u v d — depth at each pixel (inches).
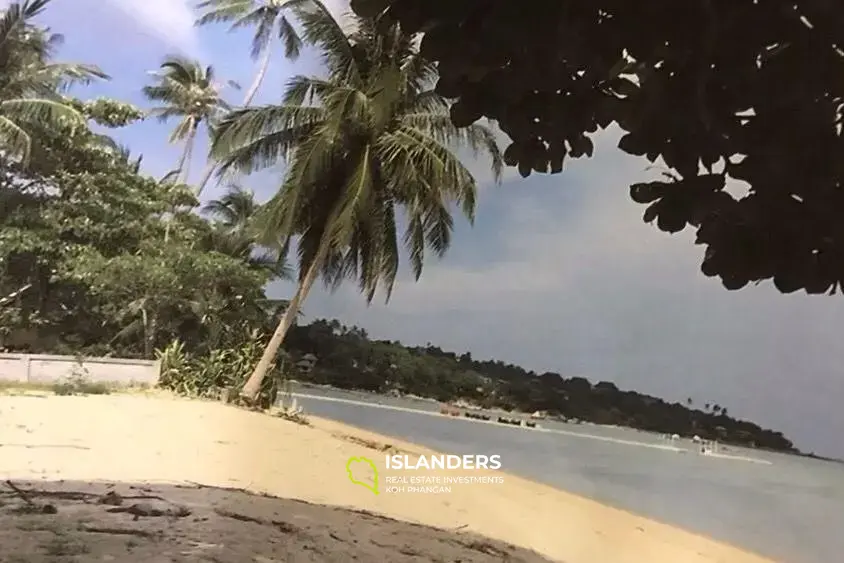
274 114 695.7
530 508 489.7
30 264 786.8
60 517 306.2
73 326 794.8
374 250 723.4
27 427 482.6
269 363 770.8
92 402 607.2
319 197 721.0
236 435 551.2
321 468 502.9
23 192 791.7
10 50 767.7
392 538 364.2
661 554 447.2
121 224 818.8
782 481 509.4
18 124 765.3
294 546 315.6
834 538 467.2
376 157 687.7
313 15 677.3
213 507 361.1
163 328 805.2
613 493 550.3
